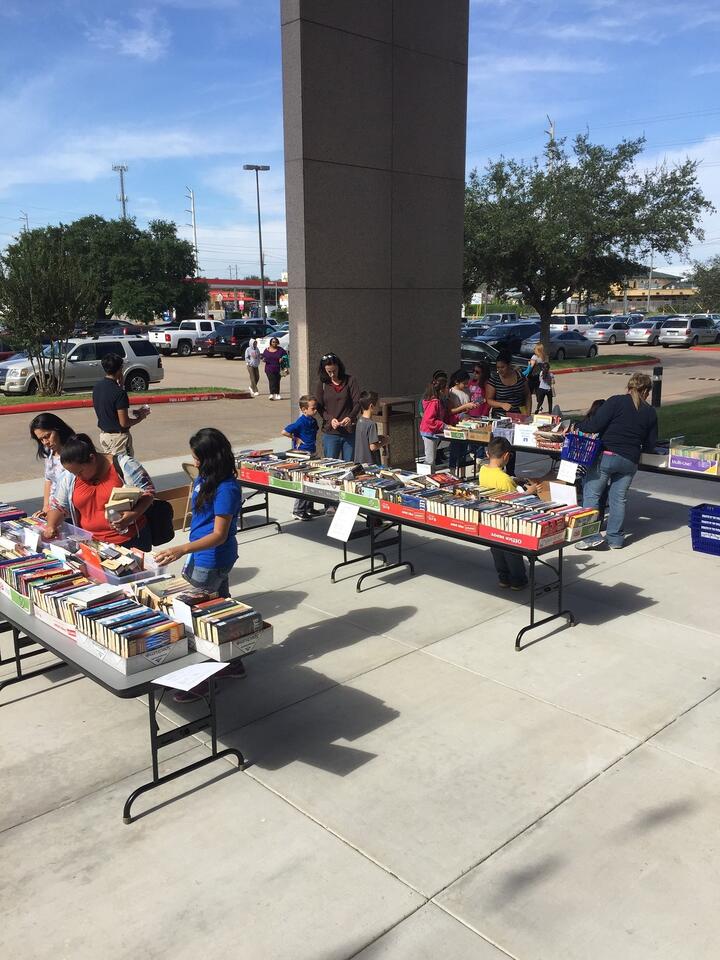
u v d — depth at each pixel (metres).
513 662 5.11
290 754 4.11
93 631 3.62
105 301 60.78
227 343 37.47
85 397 20.42
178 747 4.20
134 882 3.20
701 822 3.50
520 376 10.37
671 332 42.75
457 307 12.16
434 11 10.92
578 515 5.39
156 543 5.32
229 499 4.45
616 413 7.18
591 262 29.52
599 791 3.73
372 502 6.25
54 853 3.39
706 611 5.91
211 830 3.52
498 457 6.29
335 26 9.73
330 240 10.23
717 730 4.25
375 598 6.29
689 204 28.23
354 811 3.62
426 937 2.88
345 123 10.09
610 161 28.42
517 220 28.25
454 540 7.89
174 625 3.57
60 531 5.03
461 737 4.23
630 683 4.80
